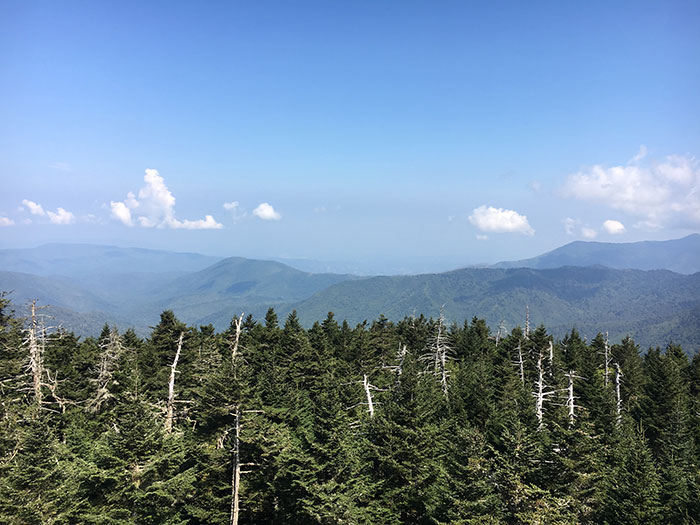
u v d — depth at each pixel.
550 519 24.80
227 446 30.33
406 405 32.88
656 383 57.78
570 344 74.62
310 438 28.89
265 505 31.19
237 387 29.11
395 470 30.53
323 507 25.25
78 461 28.80
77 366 55.78
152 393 48.25
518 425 31.88
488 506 25.88
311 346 64.50
